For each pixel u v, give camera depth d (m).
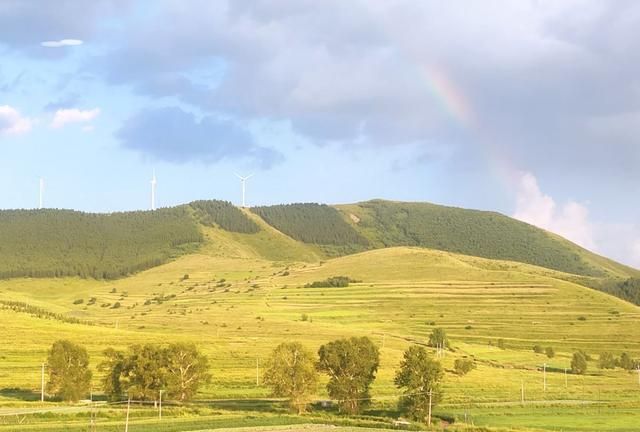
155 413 163.62
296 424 155.38
